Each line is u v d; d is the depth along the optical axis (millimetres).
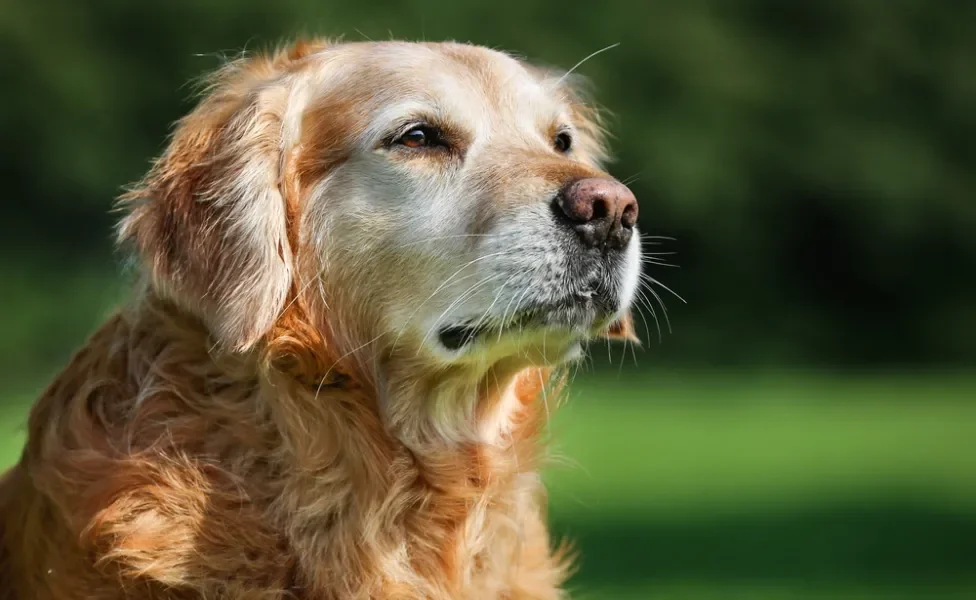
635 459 21812
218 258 5969
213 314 5883
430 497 6227
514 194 6031
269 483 5898
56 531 5848
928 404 30984
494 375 6340
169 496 5723
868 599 10906
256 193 6043
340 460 6020
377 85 6340
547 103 6859
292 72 6438
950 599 10922
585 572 12359
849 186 43031
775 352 42156
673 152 40688
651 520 15828
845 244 43438
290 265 6082
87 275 36344
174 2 37844
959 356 43406
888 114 45219
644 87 42188
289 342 6020
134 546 5637
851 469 20531
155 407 5910
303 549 5875
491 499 6375
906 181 43125
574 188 5945
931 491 18188
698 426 26703
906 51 45594
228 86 6609
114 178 36750
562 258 5945
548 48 39969
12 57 36375
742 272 42250
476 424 6426
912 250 43250
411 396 6230
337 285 6223
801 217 43531
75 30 37594
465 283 6031
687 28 43031
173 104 37844
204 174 6133
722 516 16141
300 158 6309
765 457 22031
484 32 39344
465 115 6375
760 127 43594
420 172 6203
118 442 5875
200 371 5961
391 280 6188
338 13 37844
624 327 7000
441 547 6238
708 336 41875
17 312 35281
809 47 46062
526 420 6719
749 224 42156
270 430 5918
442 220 6129
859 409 29859
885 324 43719
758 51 44969
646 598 10922
